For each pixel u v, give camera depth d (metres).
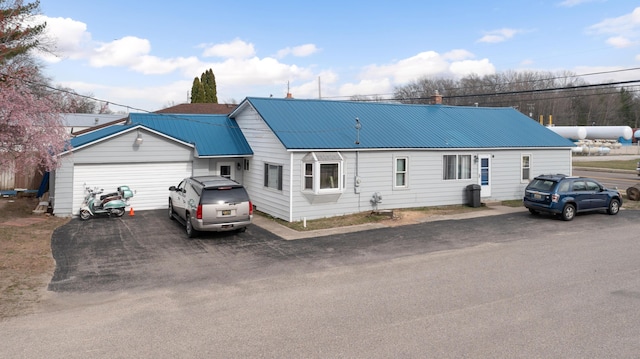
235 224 13.27
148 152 18.66
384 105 22.38
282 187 16.78
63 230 14.33
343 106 21.02
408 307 7.39
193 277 9.41
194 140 19.53
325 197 16.62
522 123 24.28
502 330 6.38
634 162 48.94
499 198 21.06
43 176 20.33
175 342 6.04
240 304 7.64
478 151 20.27
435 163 19.30
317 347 5.85
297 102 20.30
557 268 9.80
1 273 9.44
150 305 7.63
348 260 10.80
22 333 6.36
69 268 10.05
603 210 18.31
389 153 18.14
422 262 10.50
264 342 6.03
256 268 10.11
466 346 5.85
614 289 8.27
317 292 8.30
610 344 5.89
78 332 6.40
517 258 10.77
